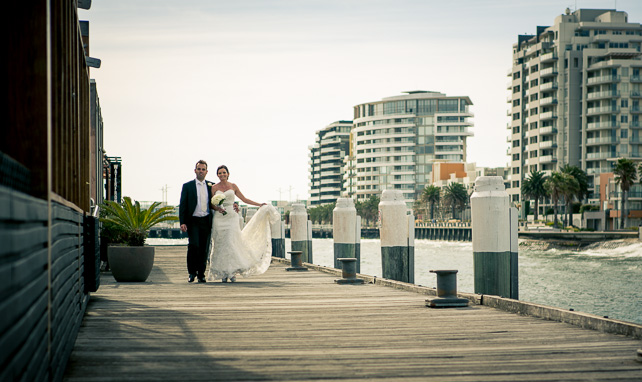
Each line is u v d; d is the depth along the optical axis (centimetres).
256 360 521
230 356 537
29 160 315
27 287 260
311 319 757
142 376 459
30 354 273
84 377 454
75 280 550
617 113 12500
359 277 1360
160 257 2334
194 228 1296
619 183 10156
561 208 13175
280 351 560
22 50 308
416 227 16600
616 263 5803
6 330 219
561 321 727
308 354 547
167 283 1270
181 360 518
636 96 12456
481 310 829
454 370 486
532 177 12394
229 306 884
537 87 13588
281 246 2300
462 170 19238
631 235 8131
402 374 473
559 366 499
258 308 862
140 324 713
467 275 3953
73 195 570
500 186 862
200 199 1298
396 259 1211
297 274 1527
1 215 201
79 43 685
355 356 539
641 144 12575
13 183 242
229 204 1299
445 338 627
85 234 704
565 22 13375
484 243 854
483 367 496
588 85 12838
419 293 1053
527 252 8325
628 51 12644
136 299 972
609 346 583
